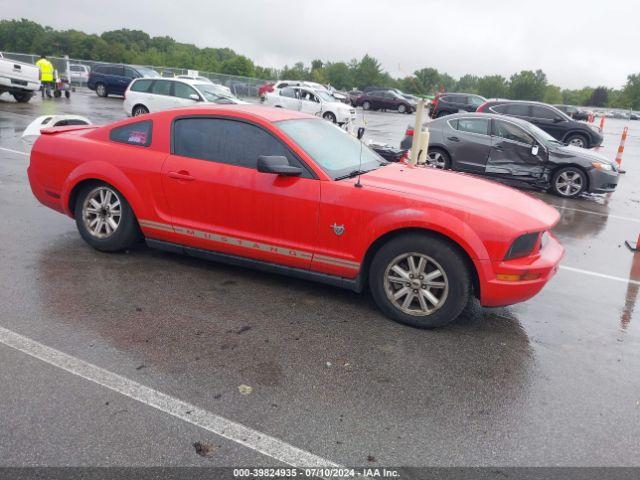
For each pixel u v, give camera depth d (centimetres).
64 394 297
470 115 1123
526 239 387
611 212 945
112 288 442
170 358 342
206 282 468
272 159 403
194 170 453
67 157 506
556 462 269
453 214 383
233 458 258
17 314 385
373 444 273
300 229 422
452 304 393
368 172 452
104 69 2766
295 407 299
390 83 8831
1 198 691
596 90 10994
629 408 321
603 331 431
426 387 329
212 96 1727
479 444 279
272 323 400
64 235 566
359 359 357
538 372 357
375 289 416
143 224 483
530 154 1064
